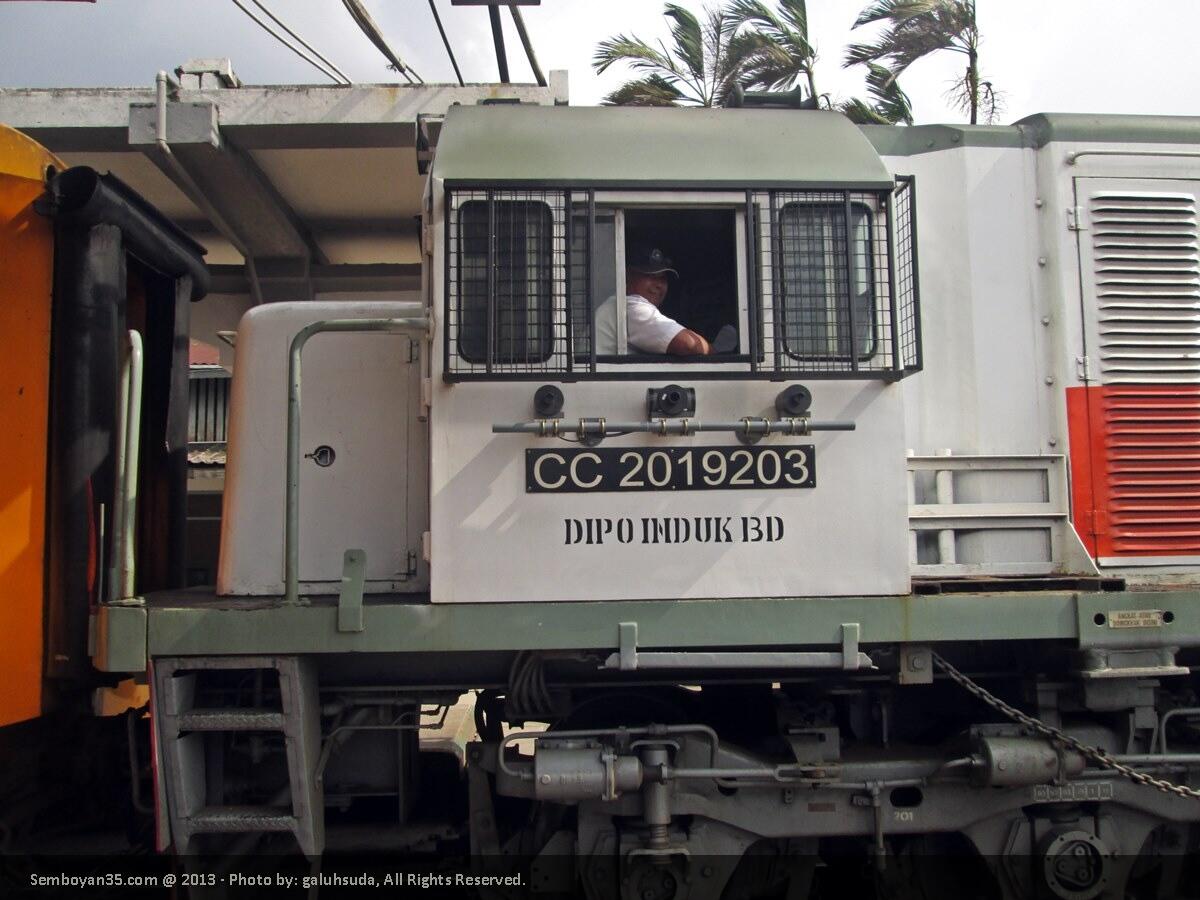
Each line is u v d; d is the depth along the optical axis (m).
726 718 3.58
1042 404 3.57
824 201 3.11
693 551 2.99
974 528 3.29
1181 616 3.08
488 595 2.95
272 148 6.38
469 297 3.02
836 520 3.02
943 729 3.51
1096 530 3.48
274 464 3.51
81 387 3.34
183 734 3.02
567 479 2.98
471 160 3.04
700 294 3.30
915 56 10.48
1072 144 3.64
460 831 3.42
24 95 6.03
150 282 4.23
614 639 2.94
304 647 2.95
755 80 10.91
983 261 3.62
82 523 3.29
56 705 3.30
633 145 3.12
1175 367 3.57
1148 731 3.25
